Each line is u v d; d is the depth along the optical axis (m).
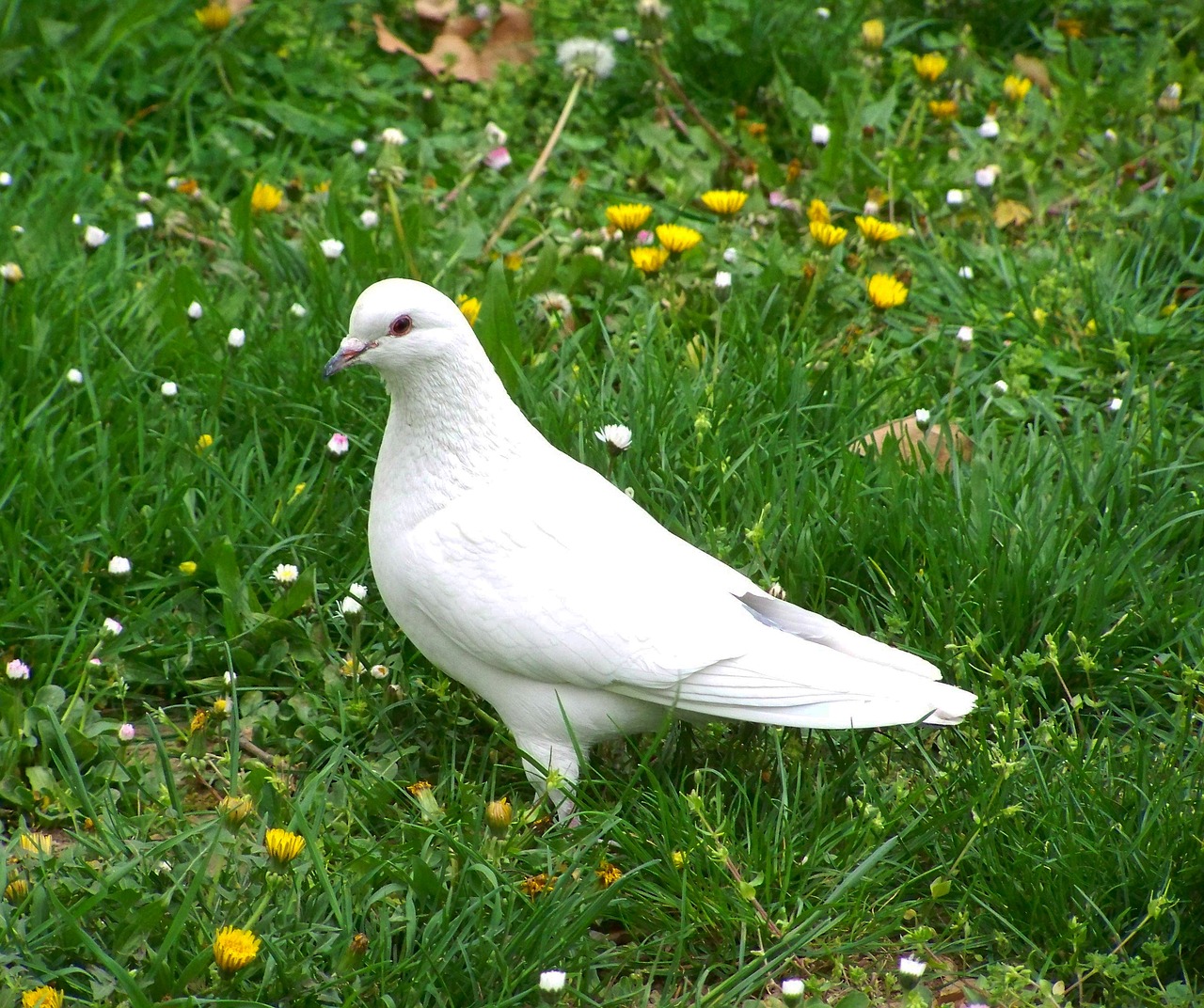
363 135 10.52
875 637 6.68
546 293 8.55
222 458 7.46
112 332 7.95
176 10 10.77
